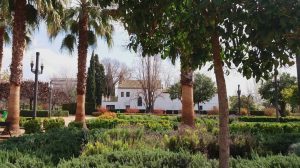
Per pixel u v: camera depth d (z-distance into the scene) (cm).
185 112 1447
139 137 800
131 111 5488
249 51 373
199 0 310
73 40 1986
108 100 7194
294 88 3102
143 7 348
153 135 851
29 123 1719
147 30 384
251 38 312
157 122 1672
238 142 797
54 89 6081
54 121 1845
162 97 6444
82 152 631
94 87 5891
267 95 4438
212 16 314
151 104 5281
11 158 518
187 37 348
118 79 7144
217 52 354
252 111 4944
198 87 4794
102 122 1759
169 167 478
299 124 1564
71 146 684
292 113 4769
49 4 1576
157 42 409
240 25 308
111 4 371
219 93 354
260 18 294
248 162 475
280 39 322
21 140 714
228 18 309
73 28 1967
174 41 389
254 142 799
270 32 296
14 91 1570
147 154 506
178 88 5222
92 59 5975
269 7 285
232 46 377
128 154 503
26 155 522
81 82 1839
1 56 2080
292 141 831
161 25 391
